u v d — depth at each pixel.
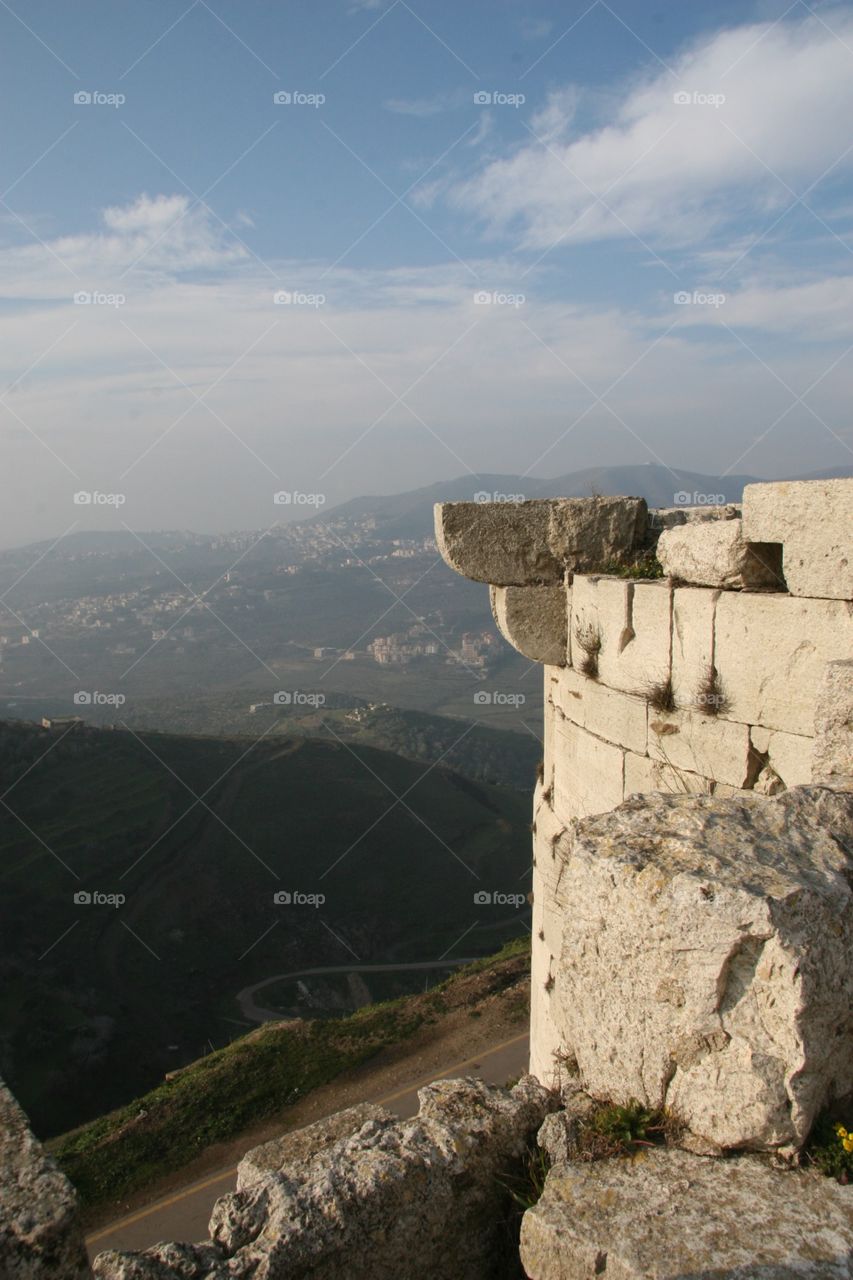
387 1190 3.86
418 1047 22.47
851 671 5.22
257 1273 3.50
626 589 8.02
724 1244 3.26
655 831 4.29
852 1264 3.15
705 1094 3.70
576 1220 3.47
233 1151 18.94
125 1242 16.44
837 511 6.00
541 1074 10.48
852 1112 3.72
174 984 51.34
